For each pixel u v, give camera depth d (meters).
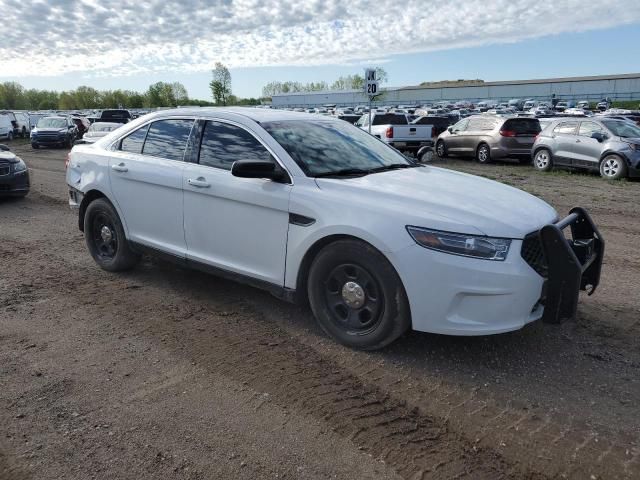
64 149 26.14
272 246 4.12
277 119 4.59
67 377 3.54
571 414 3.13
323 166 4.20
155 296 5.00
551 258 3.46
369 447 2.84
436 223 3.42
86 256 6.33
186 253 4.76
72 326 4.33
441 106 82.94
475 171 15.65
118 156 5.31
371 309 3.75
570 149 14.80
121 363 3.73
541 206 3.99
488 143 17.80
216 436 2.93
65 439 2.90
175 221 4.80
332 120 5.12
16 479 2.60
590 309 4.70
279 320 4.45
